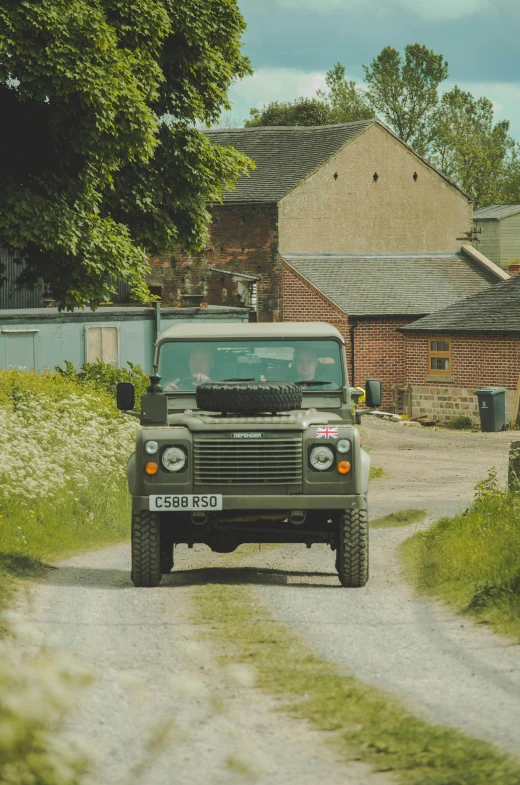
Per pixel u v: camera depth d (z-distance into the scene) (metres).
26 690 7.47
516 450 32.06
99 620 17.66
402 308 95.81
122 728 11.20
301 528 23.22
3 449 33.53
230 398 21.83
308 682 13.13
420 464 59.91
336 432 21.66
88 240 45.16
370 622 17.61
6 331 65.25
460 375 87.94
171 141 51.75
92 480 36.16
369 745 10.52
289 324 24.12
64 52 41.03
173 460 21.53
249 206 103.12
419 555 26.00
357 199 106.94
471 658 14.61
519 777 9.41
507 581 18.73
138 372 62.31
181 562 27.97
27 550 27.19
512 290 90.56
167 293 107.81
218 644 15.55
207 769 9.95
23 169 45.62
